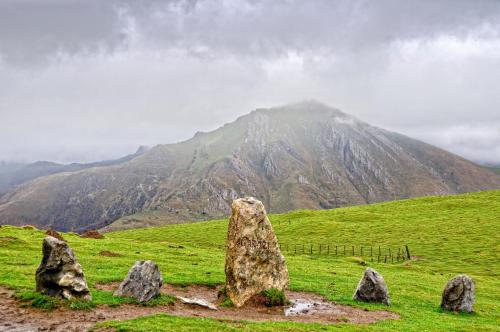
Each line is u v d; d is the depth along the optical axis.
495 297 62.94
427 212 159.62
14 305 32.88
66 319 30.23
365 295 48.06
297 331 30.97
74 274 34.53
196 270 58.06
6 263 50.34
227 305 39.94
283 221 169.38
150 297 37.25
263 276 41.91
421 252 109.75
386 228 139.25
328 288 54.81
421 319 40.97
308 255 109.19
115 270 52.56
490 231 123.38
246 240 41.66
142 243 87.19
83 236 91.31
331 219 164.38
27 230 85.88
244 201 43.53
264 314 37.97
